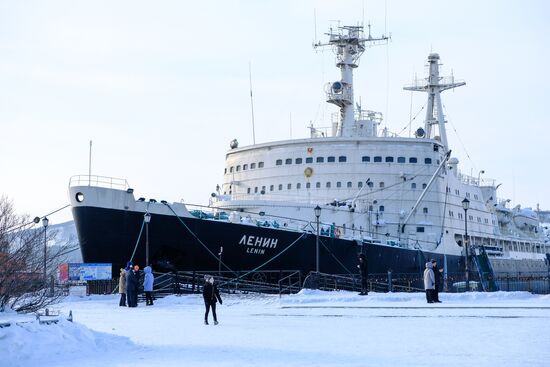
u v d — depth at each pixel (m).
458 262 57.03
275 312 27.25
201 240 38.53
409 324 21.56
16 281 21.91
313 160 51.75
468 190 62.12
